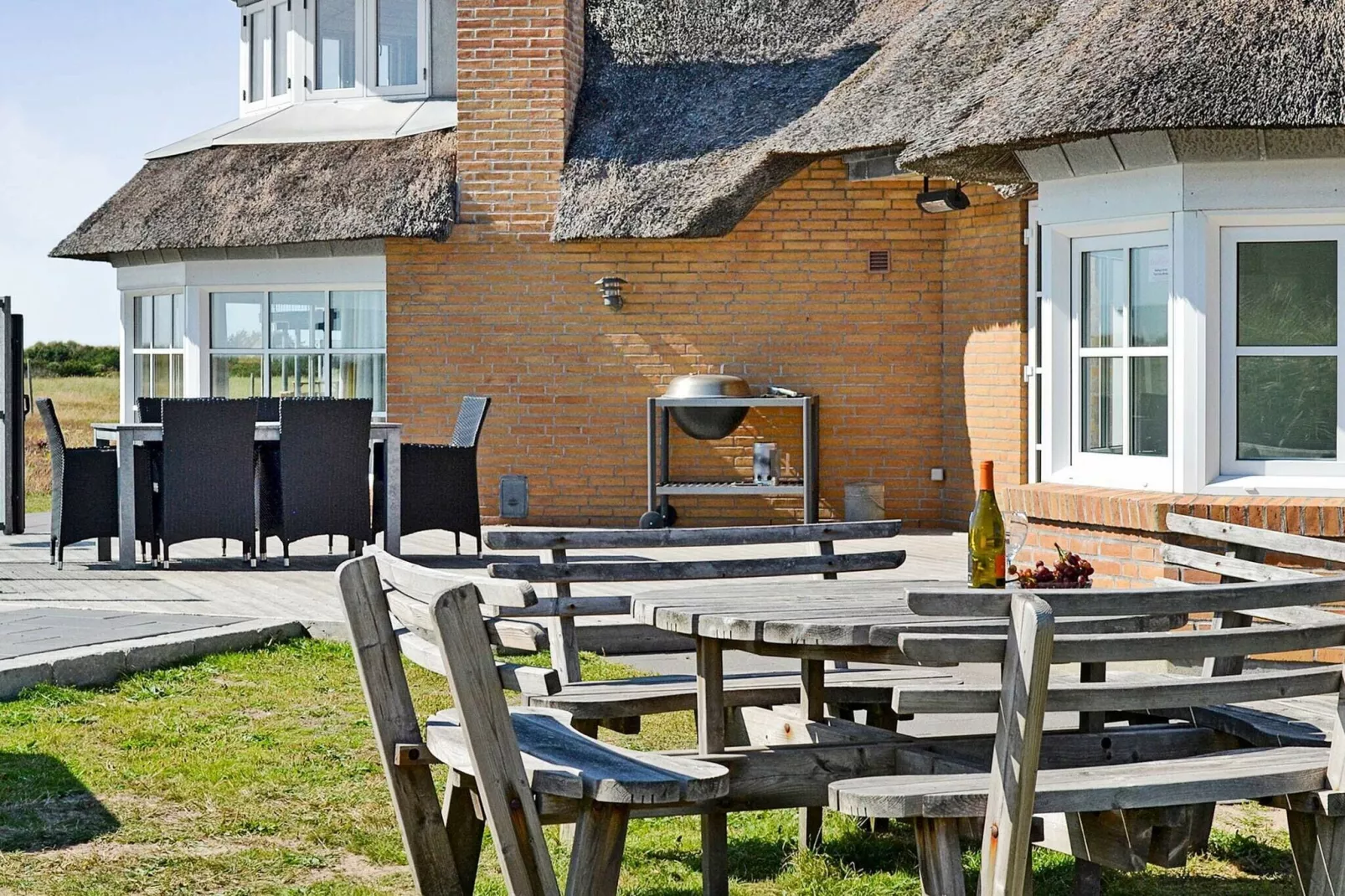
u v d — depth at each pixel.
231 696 7.15
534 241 13.94
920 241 13.45
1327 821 3.90
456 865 4.20
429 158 14.22
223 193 14.72
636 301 13.83
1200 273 8.11
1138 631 4.83
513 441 14.05
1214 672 4.96
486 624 3.63
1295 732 4.54
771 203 13.61
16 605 9.28
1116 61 8.17
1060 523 8.42
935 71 11.33
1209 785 3.78
